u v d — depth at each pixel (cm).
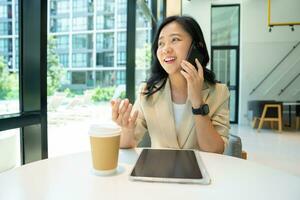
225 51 634
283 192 61
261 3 607
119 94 232
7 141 116
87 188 62
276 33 604
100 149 69
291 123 568
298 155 347
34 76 114
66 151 145
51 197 57
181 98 121
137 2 254
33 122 112
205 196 58
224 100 120
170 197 57
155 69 130
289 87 605
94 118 196
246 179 69
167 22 123
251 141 431
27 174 71
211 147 104
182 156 88
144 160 82
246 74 621
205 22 621
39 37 112
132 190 61
